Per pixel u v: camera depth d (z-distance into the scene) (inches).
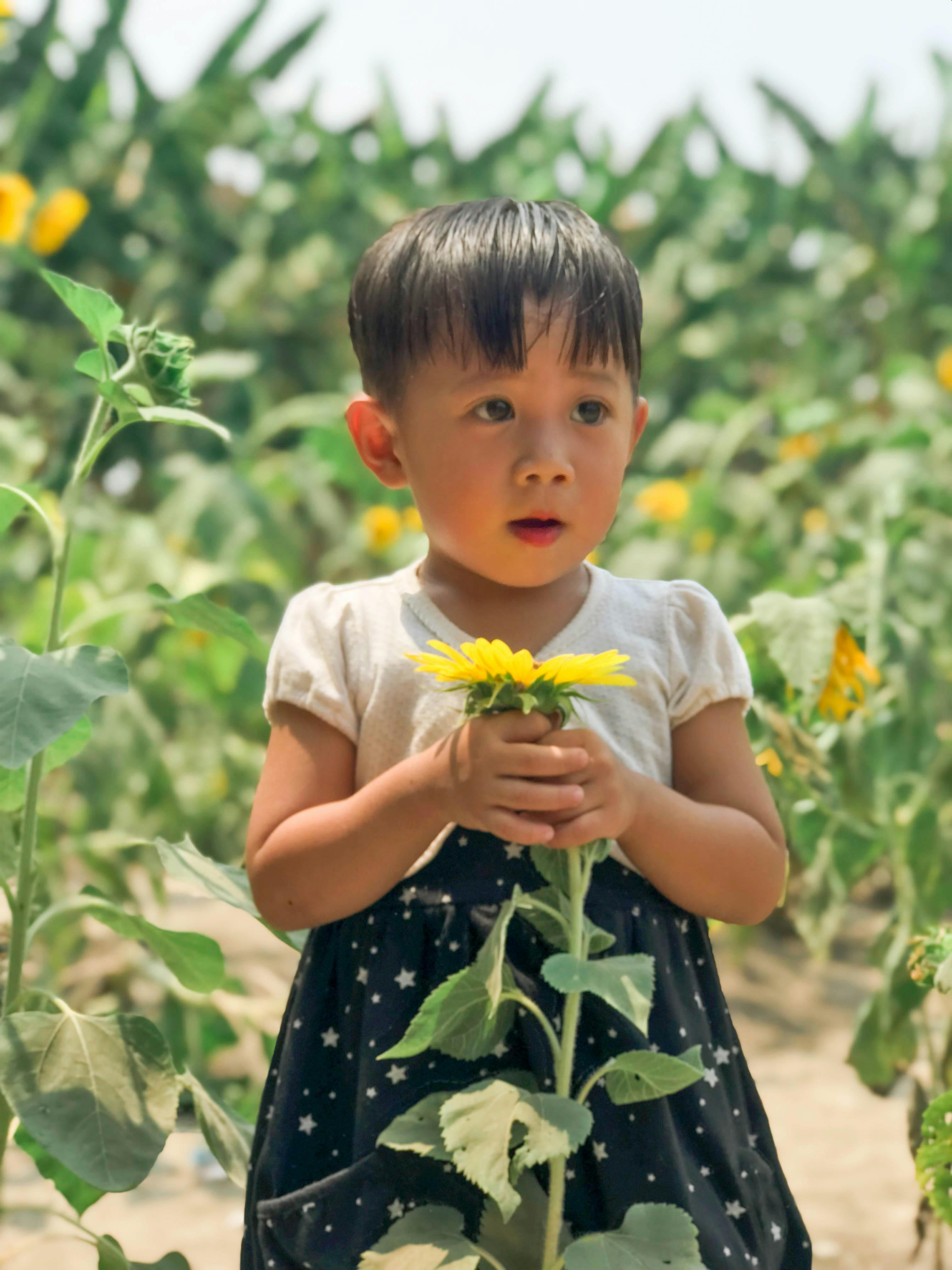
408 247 39.6
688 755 41.5
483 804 35.7
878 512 77.5
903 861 68.6
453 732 38.7
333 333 154.3
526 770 35.4
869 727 69.9
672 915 40.6
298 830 38.9
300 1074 40.2
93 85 156.6
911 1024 65.5
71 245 147.6
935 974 48.1
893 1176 75.5
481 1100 34.1
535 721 35.9
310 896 38.6
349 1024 39.7
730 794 40.9
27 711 42.0
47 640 50.4
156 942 50.7
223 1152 49.4
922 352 159.3
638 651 41.4
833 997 104.9
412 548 120.0
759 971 109.3
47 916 50.3
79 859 90.7
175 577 106.7
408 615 41.5
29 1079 44.6
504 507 37.9
